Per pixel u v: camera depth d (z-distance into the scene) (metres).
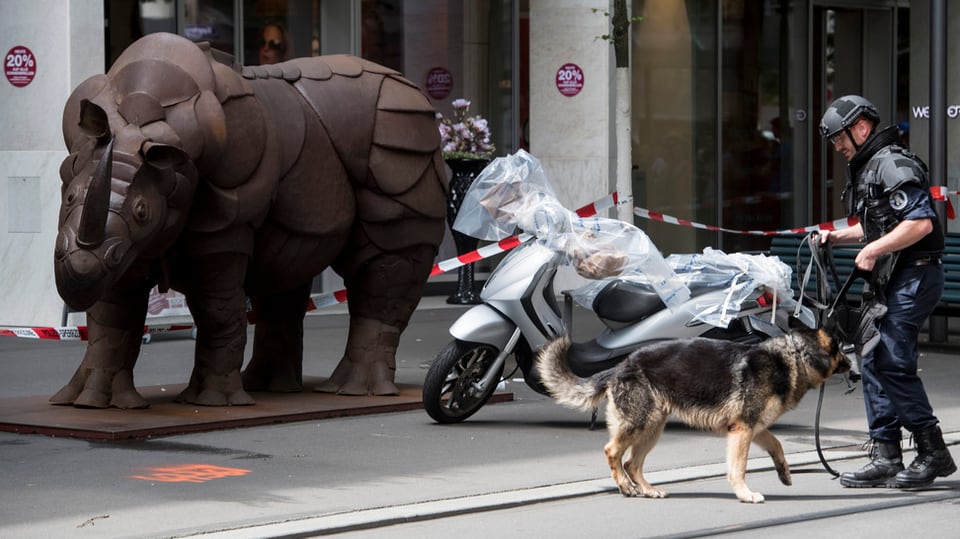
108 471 11.10
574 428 13.32
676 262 13.45
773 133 30.22
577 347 13.19
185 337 20.12
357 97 14.30
